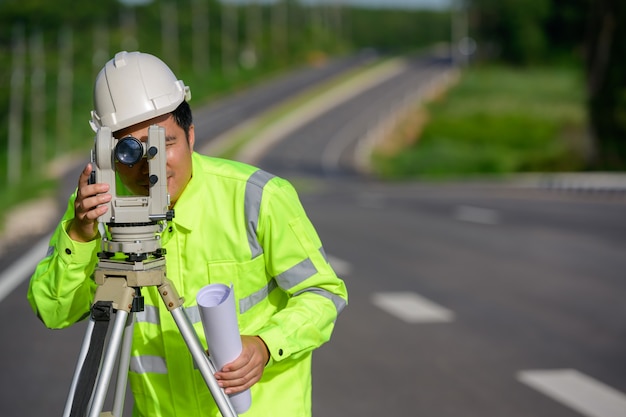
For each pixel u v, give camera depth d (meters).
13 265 13.74
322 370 7.27
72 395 2.49
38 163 71.00
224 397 2.54
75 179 54.06
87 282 2.84
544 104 98.69
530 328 8.92
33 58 86.31
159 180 2.53
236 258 2.85
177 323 2.58
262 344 2.66
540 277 12.20
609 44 50.34
